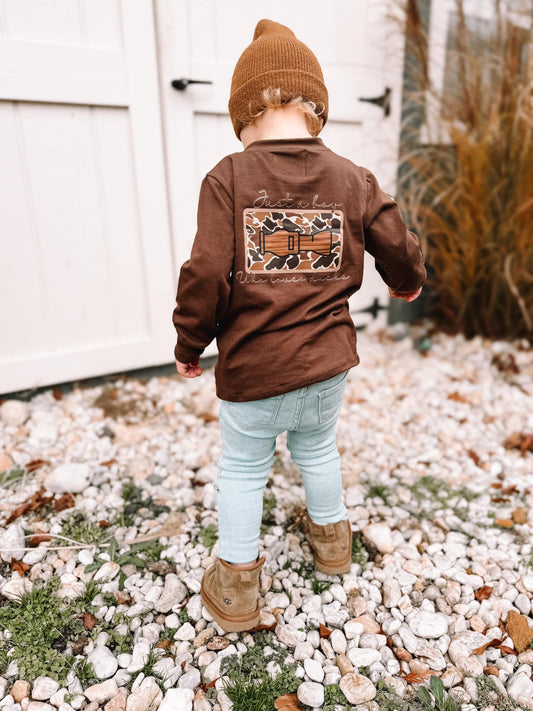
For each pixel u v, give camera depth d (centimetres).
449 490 182
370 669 119
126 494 176
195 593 139
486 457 202
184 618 132
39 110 197
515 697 113
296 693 114
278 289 108
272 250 107
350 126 269
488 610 134
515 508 173
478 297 301
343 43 254
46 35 190
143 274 235
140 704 109
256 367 109
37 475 183
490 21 281
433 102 281
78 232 216
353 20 253
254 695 112
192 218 238
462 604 136
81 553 149
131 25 203
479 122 272
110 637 126
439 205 296
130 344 239
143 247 230
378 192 115
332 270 112
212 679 116
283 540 157
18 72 188
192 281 103
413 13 257
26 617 129
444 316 319
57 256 215
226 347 112
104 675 116
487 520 167
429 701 112
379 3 256
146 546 154
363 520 166
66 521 164
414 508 173
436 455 203
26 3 185
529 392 251
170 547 154
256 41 113
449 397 248
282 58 109
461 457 203
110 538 157
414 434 219
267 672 118
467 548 156
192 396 241
